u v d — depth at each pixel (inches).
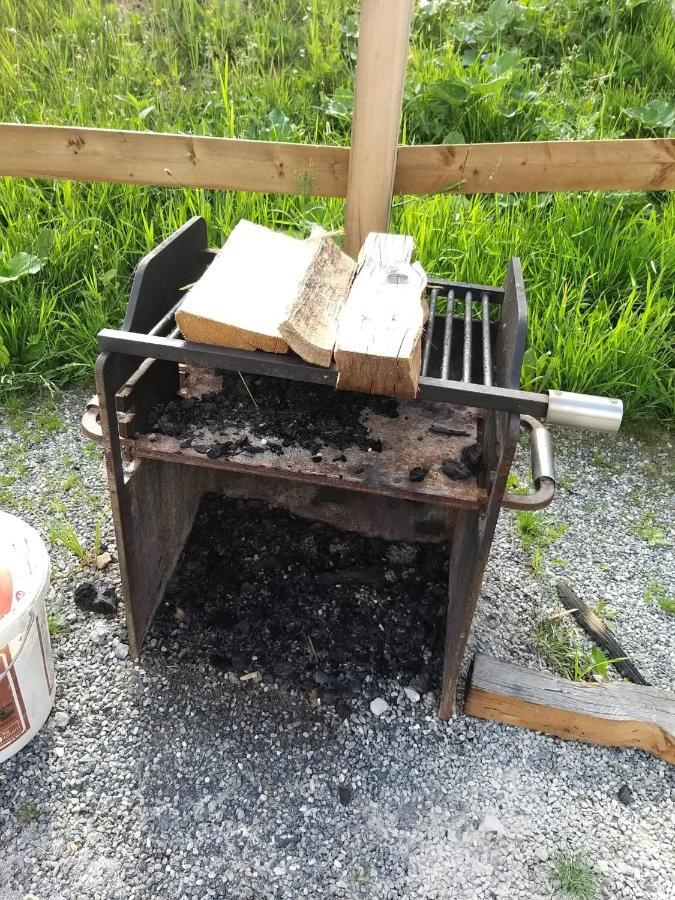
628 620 88.9
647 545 99.0
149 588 79.4
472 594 65.3
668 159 93.4
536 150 93.5
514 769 73.0
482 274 121.0
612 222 130.6
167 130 136.6
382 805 69.3
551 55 178.9
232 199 127.1
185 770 70.6
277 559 89.6
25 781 68.7
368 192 84.1
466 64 166.6
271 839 66.2
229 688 77.2
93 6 179.9
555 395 55.8
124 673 78.0
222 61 169.6
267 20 177.8
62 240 121.6
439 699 78.0
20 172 101.7
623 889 64.9
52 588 86.1
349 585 87.4
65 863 63.7
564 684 75.9
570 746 75.5
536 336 116.6
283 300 61.6
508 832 68.1
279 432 71.2
